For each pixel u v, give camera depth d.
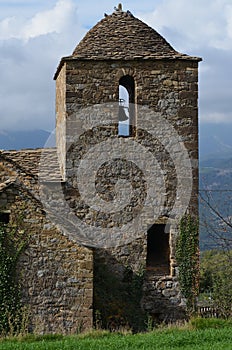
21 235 20.06
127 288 22.33
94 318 20.97
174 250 22.77
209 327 19.64
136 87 22.81
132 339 17.31
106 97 22.70
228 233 19.55
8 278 19.91
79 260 20.12
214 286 21.69
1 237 19.97
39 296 19.95
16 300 19.88
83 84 22.61
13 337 18.11
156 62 22.86
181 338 17.20
